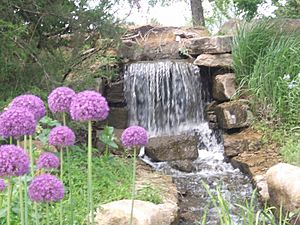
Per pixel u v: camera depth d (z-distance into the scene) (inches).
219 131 271.3
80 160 184.4
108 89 285.1
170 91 291.4
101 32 227.5
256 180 198.7
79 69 234.1
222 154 259.1
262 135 240.4
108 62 265.0
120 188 169.0
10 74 201.0
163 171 235.3
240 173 225.3
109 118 278.1
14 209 107.9
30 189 71.4
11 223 109.4
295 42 261.6
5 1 198.8
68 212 124.4
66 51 235.6
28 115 71.3
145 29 348.2
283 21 293.4
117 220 140.0
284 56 252.7
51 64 215.5
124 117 281.7
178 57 317.1
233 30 322.7
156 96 290.8
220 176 222.8
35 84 207.3
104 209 141.5
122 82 288.2
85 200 147.3
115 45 246.4
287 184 166.1
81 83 222.1
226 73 286.8
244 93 264.8
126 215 140.8
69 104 83.0
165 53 319.3
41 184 71.0
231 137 248.5
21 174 64.0
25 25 205.0
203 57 290.7
